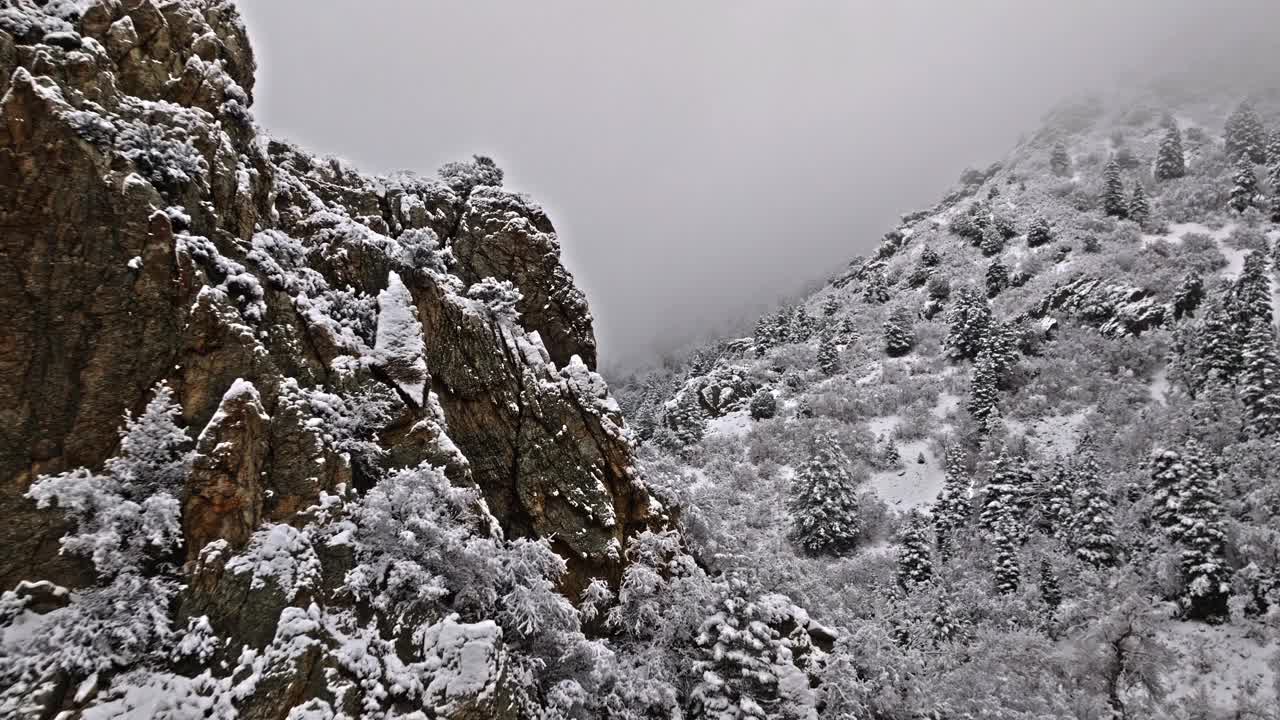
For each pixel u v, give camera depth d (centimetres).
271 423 1124
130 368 1013
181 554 960
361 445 1277
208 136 1327
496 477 1598
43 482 882
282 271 1355
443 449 1412
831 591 3709
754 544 2691
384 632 1080
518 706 1126
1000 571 4341
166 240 1093
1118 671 2975
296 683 919
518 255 2281
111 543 891
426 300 1722
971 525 5019
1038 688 2941
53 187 1000
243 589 959
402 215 2088
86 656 816
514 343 1911
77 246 1005
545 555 1398
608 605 1638
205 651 886
